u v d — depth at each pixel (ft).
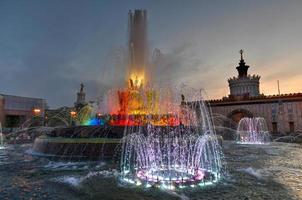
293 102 161.68
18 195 22.25
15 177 29.19
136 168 34.17
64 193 22.71
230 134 139.95
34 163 38.91
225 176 29.30
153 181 26.32
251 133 138.92
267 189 23.66
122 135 46.19
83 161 40.50
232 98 181.68
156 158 40.57
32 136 111.34
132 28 70.03
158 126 49.32
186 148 43.34
